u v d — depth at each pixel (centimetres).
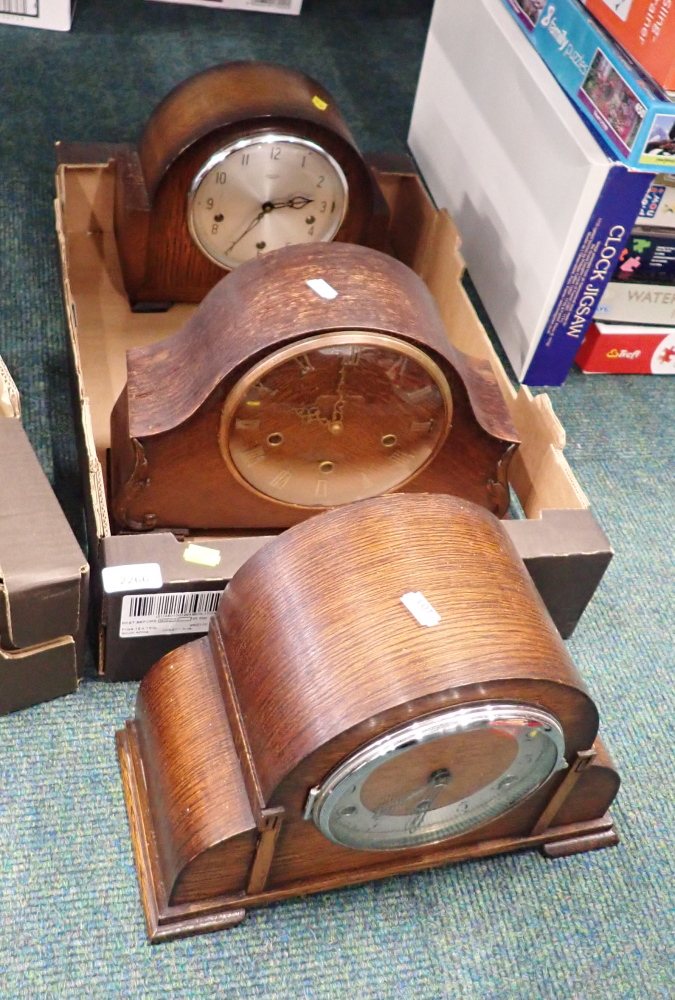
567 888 122
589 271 168
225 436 126
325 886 114
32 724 127
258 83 157
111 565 117
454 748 100
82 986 107
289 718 95
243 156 155
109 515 142
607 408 187
